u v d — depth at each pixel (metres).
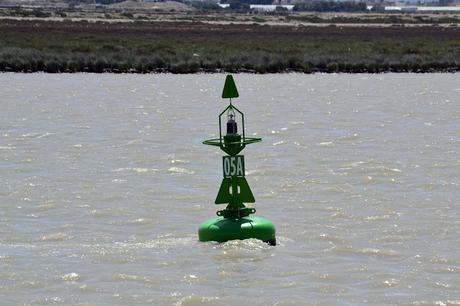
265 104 144.38
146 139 102.00
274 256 53.84
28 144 98.12
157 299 47.41
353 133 107.69
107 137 103.88
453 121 122.31
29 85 176.75
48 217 64.81
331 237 58.41
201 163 86.00
